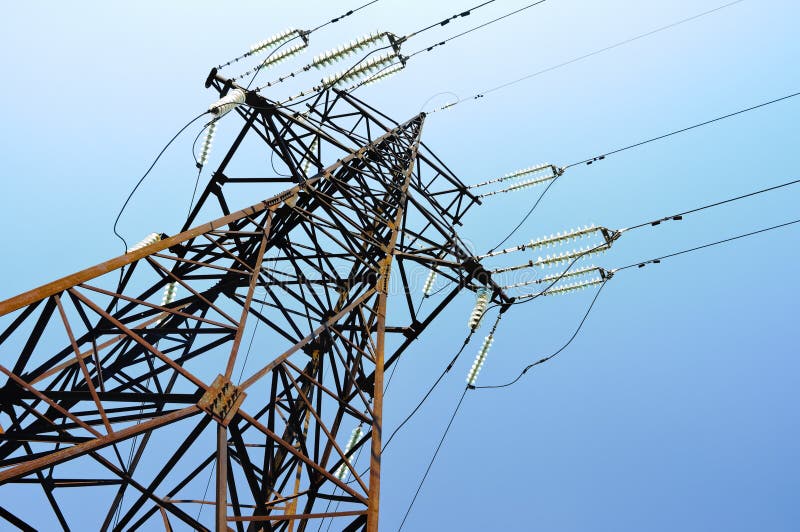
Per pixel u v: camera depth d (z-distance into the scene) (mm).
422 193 18969
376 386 11312
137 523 9703
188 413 8492
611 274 17984
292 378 10820
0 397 8930
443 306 16250
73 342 8211
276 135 15219
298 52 16578
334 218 14547
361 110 19438
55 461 7098
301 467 13555
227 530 7969
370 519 9391
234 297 12984
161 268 10195
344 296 14914
